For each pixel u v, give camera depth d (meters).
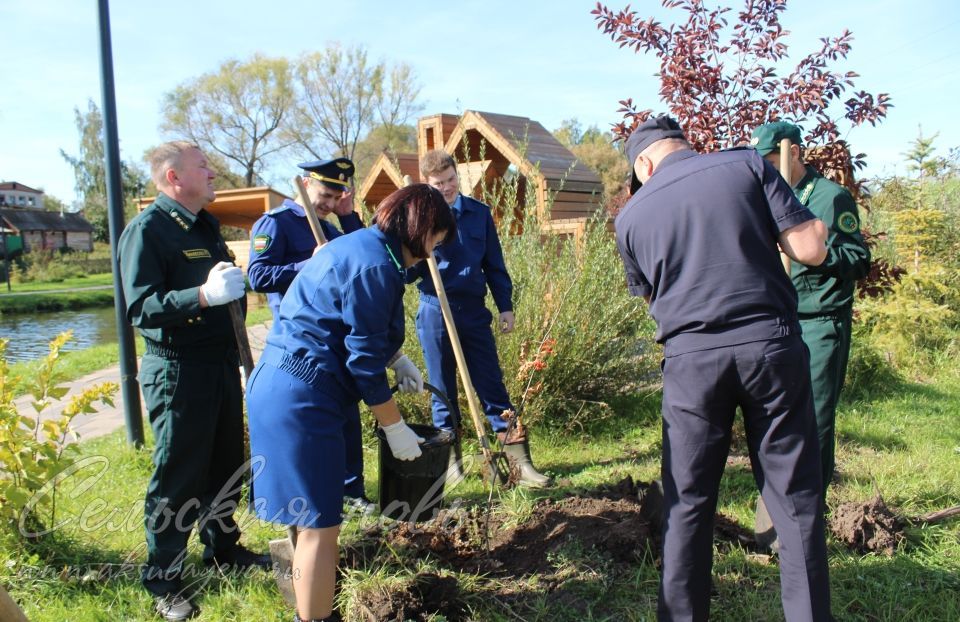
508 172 8.78
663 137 2.83
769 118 5.05
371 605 2.80
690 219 2.54
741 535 3.54
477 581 3.18
